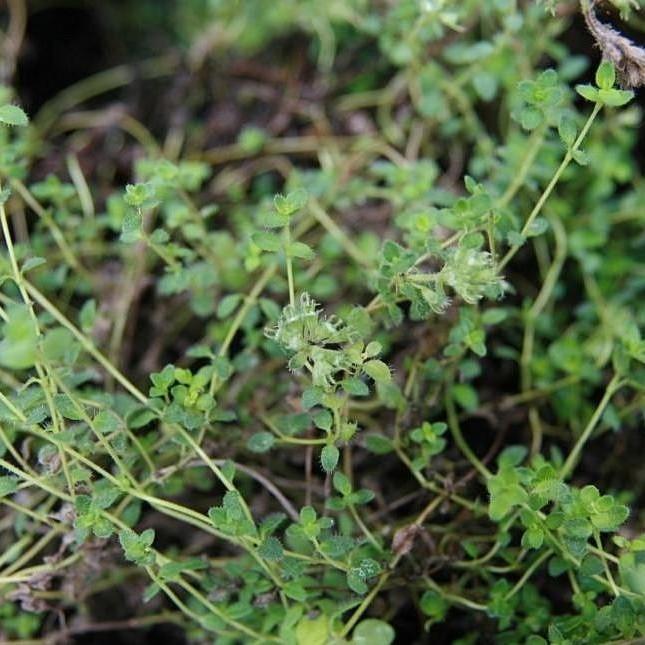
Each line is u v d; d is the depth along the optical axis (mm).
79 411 324
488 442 370
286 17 418
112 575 357
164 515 364
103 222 379
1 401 326
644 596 322
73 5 444
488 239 343
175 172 359
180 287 353
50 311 347
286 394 357
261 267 375
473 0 387
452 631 354
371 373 319
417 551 344
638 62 329
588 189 390
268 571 330
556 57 383
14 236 397
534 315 372
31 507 355
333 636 330
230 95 423
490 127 403
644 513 356
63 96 431
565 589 352
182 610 349
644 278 381
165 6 452
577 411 371
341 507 332
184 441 335
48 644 354
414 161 394
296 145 408
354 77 418
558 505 332
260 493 361
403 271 327
